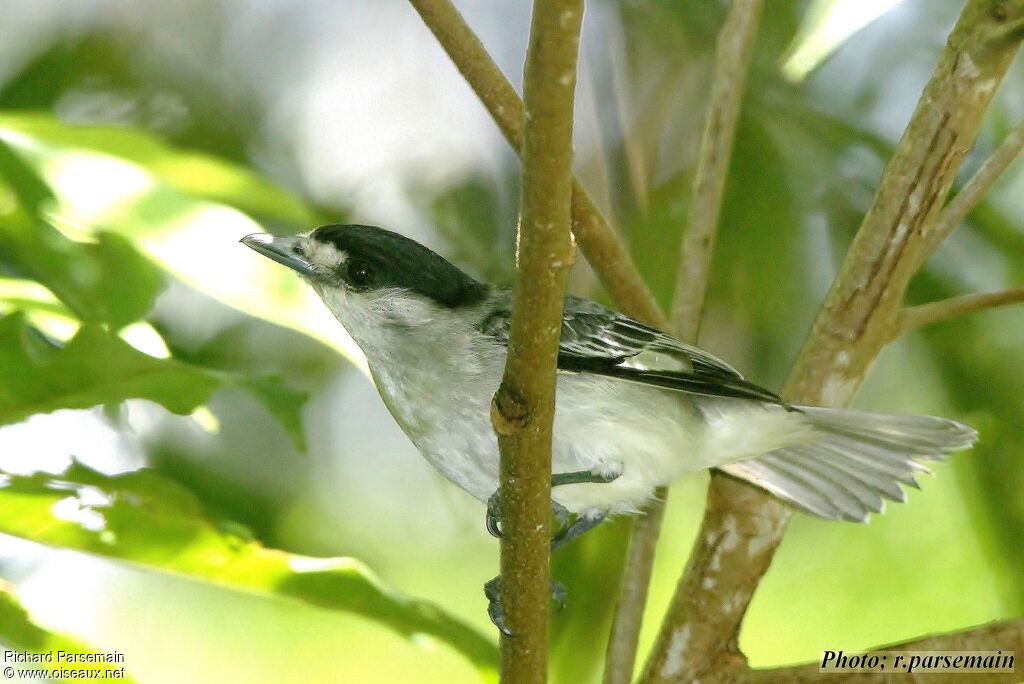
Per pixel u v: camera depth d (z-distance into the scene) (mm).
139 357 6500
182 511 6852
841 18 8461
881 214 7852
